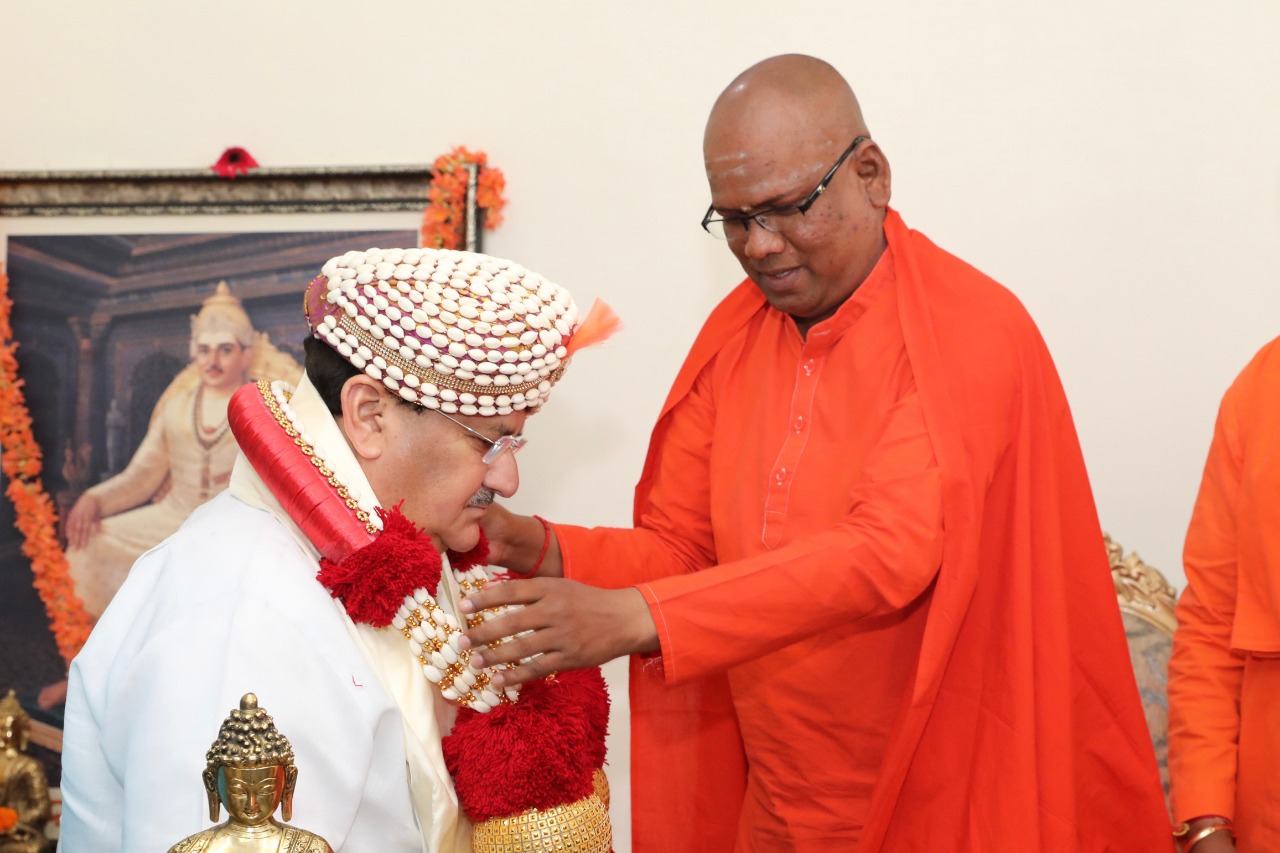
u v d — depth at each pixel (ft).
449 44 9.65
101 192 9.64
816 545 5.41
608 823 4.66
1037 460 5.98
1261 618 6.04
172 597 4.06
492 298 4.33
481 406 4.37
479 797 4.36
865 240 6.04
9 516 9.66
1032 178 9.27
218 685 3.77
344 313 4.32
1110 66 9.20
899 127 9.37
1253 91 9.07
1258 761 6.08
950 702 5.94
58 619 9.60
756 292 6.81
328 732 3.93
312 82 9.71
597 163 9.61
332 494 4.27
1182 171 9.14
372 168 9.51
